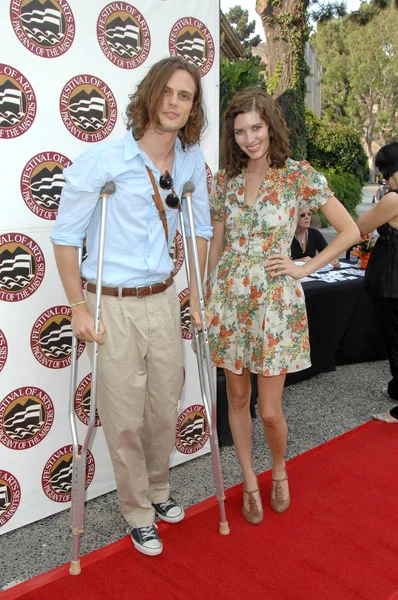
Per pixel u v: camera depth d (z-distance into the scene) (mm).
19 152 2098
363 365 4508
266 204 2156
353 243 2201
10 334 2221
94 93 2236
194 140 2025
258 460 2984
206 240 2268
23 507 2414
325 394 3904
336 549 2246
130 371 2006
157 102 1769
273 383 2260
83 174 1808
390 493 2662
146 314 1996
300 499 2604
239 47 8789
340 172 13328
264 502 2572
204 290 2424
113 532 2400
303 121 10523
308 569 2125
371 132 25125
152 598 1975
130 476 2145
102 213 1855
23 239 2174
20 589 2016
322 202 2174
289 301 2195
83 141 2248
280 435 2377
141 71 2352
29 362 2293
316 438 3258
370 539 2314
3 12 1958
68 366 2408
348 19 14227
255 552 2225
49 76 2109
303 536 2330
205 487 2732
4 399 2262
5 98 2025
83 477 2018
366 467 2896
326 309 3795
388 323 3463
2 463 2311
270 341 2168
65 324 2357
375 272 3328
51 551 2275
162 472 2385
